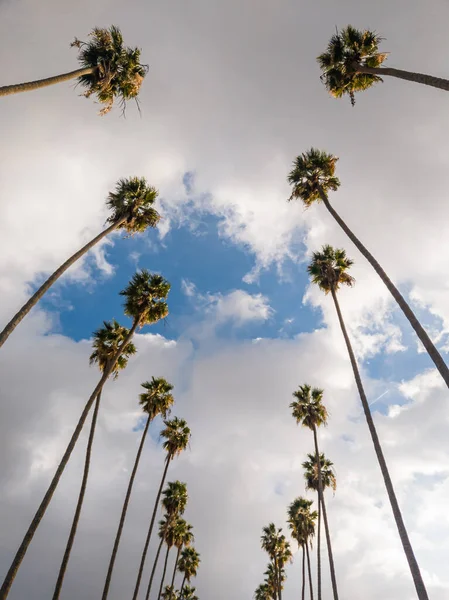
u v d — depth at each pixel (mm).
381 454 18734
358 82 19438
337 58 19406
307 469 38750
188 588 62688
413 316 14758
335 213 22172
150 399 32406
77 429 20906
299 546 45094
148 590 40969
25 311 14688
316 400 35312
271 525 54750
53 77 14711
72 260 17688
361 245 18938
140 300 26219
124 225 22844
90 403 22016
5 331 13836
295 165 26266
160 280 27078
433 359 13445
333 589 25109
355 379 22016
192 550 60656
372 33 19219
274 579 60531
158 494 34688
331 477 37969
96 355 29203
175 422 38094
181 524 48875
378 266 17281
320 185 24750
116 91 18609
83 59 17562
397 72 14352
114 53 17469
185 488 43875
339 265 28094
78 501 23297
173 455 37094
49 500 18578
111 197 23047
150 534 32594
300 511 44500
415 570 15219
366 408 20453
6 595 15703
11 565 16406
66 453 20047
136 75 18594
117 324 30016
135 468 29641
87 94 17594
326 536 27391
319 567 33781
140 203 22859
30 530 17391
